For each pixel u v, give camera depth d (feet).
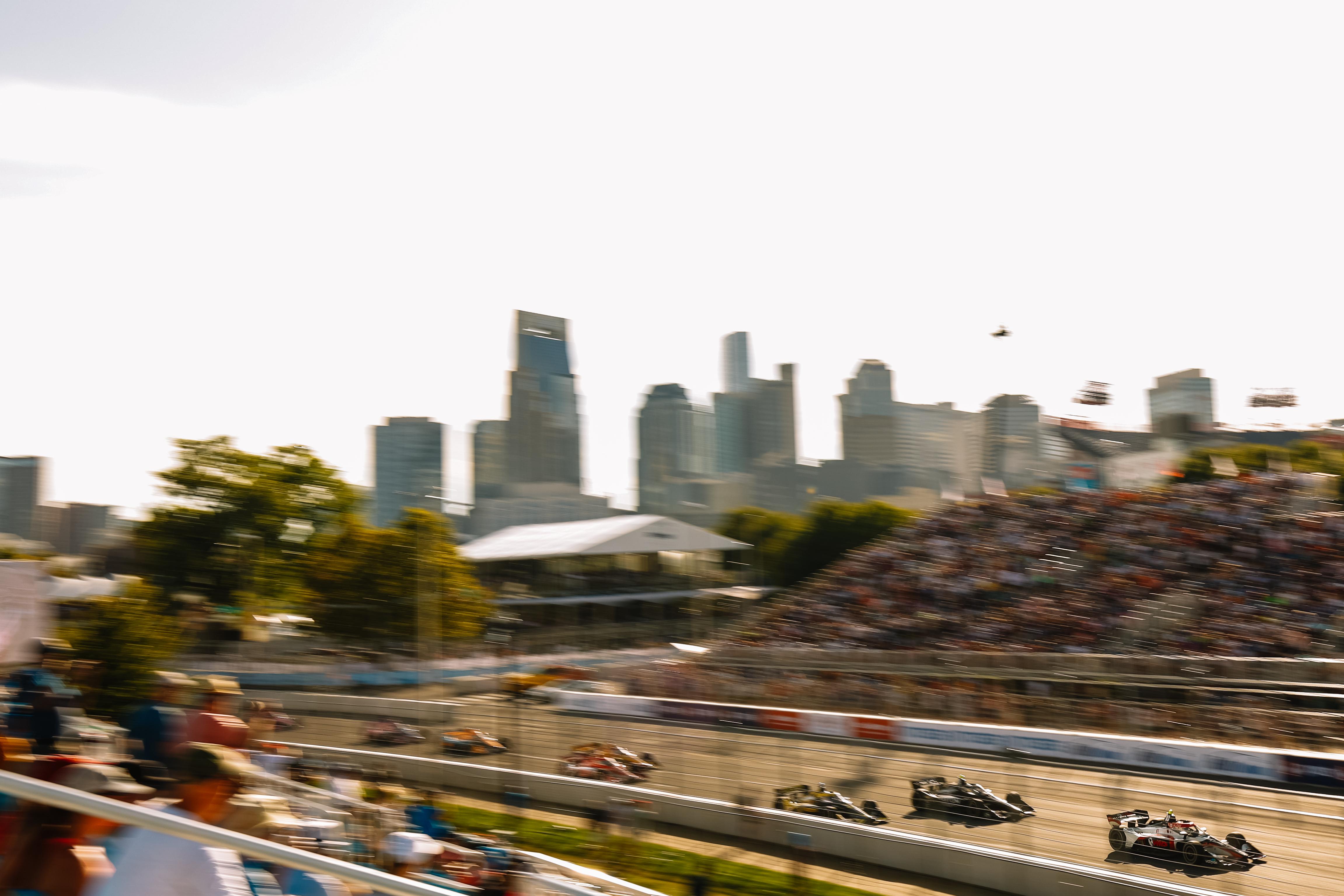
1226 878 51.13
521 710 110.83
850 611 134.21
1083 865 57.11
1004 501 143.02
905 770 73.00
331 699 116.78
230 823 10.23
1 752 15.51
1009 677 101.35
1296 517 112.57
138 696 75.41
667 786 81.87
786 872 66.54
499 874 17.04
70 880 9.81
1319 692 81.71
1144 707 81.56
